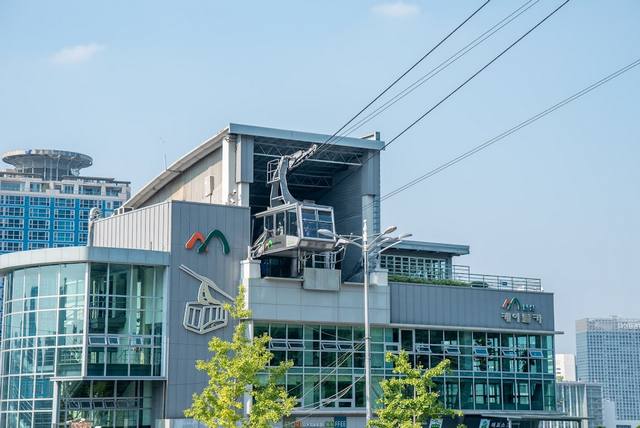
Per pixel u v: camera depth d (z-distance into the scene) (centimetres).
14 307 7481
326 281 7744
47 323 7219
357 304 7881
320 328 7762
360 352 7894
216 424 5703
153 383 7369
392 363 8031
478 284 8738
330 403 7681
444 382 8262
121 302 7188
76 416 7088
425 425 8100
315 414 7594
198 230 7488
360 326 7925
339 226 8625
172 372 7219
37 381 7206
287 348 7588
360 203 8406
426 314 8269
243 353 5825
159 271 7362
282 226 7681
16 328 7431
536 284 9044
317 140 8050
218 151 8225
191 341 7331
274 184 8069
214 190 8231
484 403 8412
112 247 7369
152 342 7238
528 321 8762
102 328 7094
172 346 7244
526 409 8619
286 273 8012
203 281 7425
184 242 7419
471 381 8388
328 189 8894
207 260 7481
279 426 7450
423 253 9644
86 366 6969
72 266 7194
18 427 7262
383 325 7981
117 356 7100
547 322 8869
